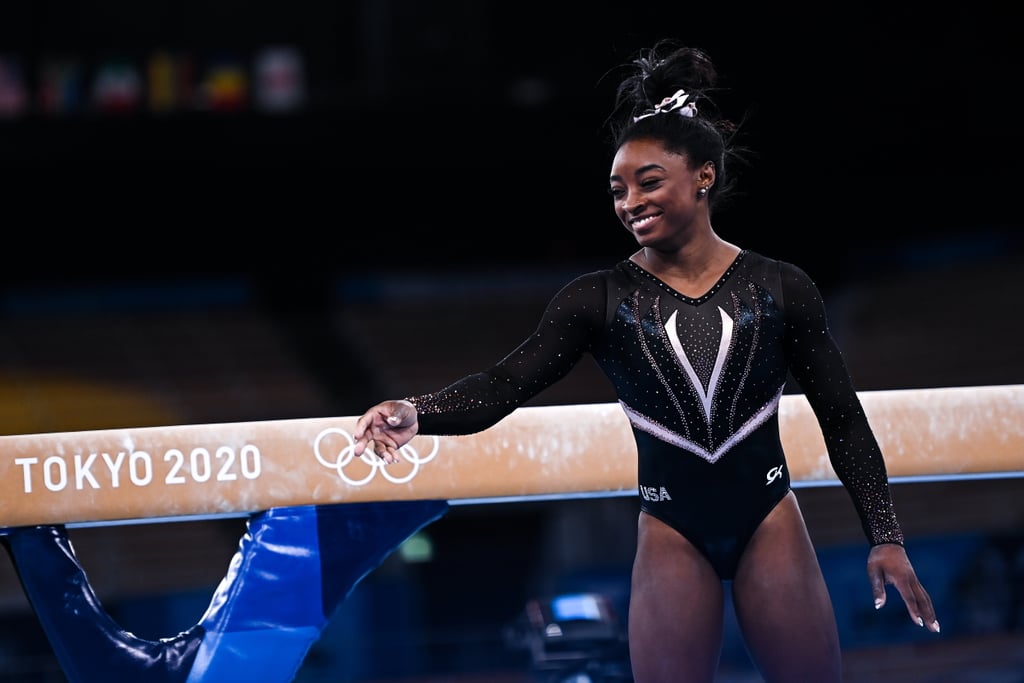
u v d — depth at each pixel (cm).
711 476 595
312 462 691
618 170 595
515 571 2292
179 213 3972
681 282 601
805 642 594
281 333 3928
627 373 604
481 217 4091
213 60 3781
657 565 604
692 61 616
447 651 2002
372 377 3759
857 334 3975
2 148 3359
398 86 3728
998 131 3381
